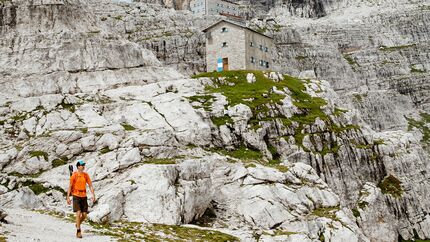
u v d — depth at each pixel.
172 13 165.12
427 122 194.88
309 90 84.88
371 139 79.19
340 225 48.16
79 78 74.25
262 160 61.12
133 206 38.59
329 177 66.25
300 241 40.84
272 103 71.75
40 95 68.81
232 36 96.25
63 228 27.58
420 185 81.00
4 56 74.38
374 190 69.69
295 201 49.22
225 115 67.12
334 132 72.12
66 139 50.41
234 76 82.44
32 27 79.19
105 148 49.44
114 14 150.75
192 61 140.12
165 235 32.31
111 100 67.81
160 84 72.25
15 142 53.22
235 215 46.94
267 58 102.56
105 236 26.97
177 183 42.75
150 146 48.47
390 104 189.75
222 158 56.62
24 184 43.91
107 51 79.81
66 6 84.00
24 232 23.50
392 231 67.69
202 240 32.84
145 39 141.50
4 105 61.00
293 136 68.12
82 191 25.12
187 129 59.25
